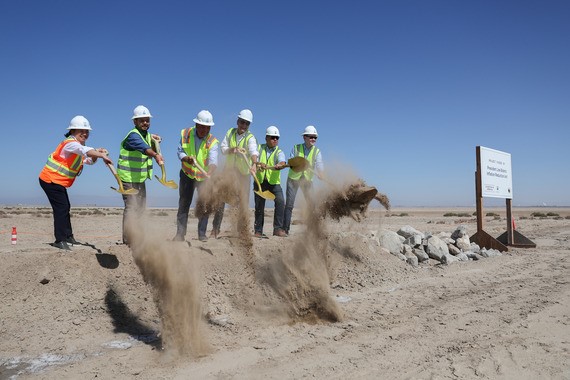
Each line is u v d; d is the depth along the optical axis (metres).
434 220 42.44
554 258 13.39
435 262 12.70
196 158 7.94
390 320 6.91
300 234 7.99
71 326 6.07
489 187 15.69
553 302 7.84
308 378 4.67
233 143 8.94
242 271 7.87
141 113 7.26
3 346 5.50
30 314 6.04
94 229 21.52
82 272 6.70
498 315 7.06
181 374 4.78
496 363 5.05
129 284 6.92
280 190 9.91
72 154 7.12
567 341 5.80
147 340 6.00
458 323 6.67
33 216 34.81
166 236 6.53
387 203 8.15
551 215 52.53
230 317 7.03
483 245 15.32
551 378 4.65
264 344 5.75
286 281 7.52
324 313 7.07
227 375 4.75
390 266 10.81
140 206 7.27
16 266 6.46
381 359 5.20
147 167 7.39
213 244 8.12
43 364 5.14
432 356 5.29
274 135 9.78
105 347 5.72
